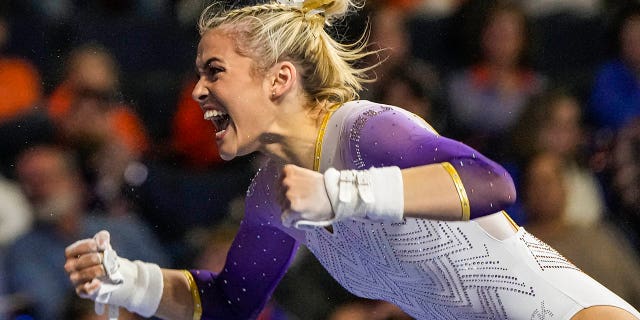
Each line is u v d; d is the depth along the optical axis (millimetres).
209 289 5480
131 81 10125
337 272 5164
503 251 4789
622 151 9281
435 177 4191
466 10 10469
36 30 10633
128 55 10727
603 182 9242
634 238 9055
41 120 9484
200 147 9859
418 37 10742
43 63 10516
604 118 10398
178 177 9633
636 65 10492
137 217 9305
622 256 8219
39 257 8609
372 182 4137
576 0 11500
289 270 8125
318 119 4801
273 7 4887
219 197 9680
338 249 4984
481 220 4754
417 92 9398
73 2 10992
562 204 8297
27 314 8430
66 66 10094
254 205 5270
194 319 5434
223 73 4766
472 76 10281
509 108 10039
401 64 9656
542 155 8648
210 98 4820
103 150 9141
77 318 7641
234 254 5457
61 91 9852
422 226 4676
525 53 10383
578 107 9258
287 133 4801
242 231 5434
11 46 10539
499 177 4250
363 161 4539
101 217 8984
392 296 5121
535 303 4785
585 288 4859
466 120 9898
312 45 4844
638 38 10414
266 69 4770
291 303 8062
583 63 11047
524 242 4883
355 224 4770
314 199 4074
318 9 4930
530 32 10383
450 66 10594
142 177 9398
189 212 9562
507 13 10320
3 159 9461
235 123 4777
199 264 8570
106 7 10961
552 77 10766
